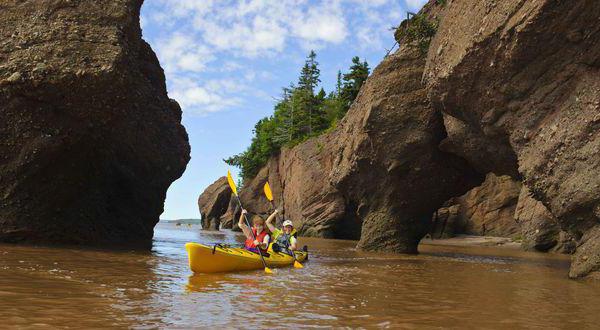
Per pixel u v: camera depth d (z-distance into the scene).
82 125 12.71
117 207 17.16
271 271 9.28
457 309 5.78
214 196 61.62
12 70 11.70
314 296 6.38
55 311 4.64
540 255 19.73
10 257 9.44
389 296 6.66
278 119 61.53
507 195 33.41
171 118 20.14
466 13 10.92
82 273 7.75
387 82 15.89
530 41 8.99
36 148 12.19
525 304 6.29
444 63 11.53
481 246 28.80
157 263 10.18
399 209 17.28
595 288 8.02
